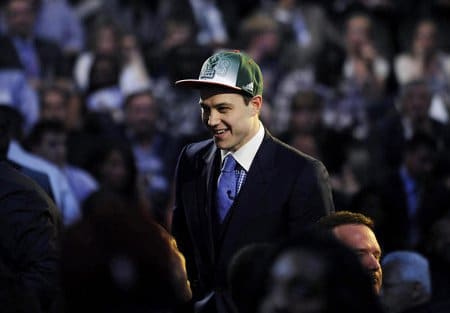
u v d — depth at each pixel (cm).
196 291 731
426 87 1612
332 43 1922
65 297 373
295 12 2008
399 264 852
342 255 365
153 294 369
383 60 2047
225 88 684
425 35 2002
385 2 2142
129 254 368
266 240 705
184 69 1485
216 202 719
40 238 652
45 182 873
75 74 1786
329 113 1764
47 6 1884
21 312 475
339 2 2162
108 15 1927
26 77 1667
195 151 742
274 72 1822
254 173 711
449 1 2205
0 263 514
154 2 2034
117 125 1529
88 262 367
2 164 670
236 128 695
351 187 1556
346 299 361
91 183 1242
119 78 1700
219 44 1828
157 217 1307
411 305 848
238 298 446
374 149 1591
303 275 362
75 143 1290
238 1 2091
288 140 1542
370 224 658
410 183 1343
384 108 1791
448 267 1037
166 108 1591
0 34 1706
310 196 706
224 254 711
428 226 1316
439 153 1393
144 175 1427
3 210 653
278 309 364
